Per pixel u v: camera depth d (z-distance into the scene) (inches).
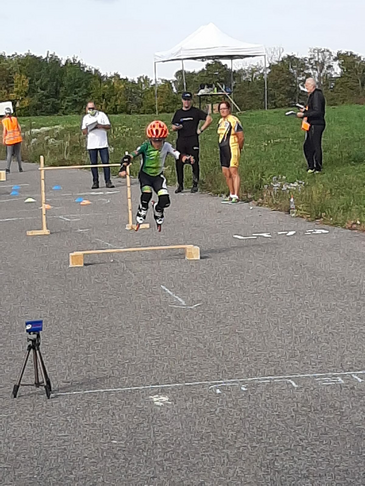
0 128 1550.2
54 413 192.4
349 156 777.6
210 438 174.2
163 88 2979.8
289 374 213.6
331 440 171.3
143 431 179.5
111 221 509.0
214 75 2822.3
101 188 711.1
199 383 209.0
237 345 240.8
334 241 409.7
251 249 396.2
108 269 360.2
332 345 237.9
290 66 2851.9
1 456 169.6
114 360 230.8
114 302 299.4
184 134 631.8
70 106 3304.6
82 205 596.4
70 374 220.2
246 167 732.7
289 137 1112.8
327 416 184.4
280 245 404.2
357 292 302.5
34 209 584.4
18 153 926.4
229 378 212.1
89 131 699.4
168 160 855.1
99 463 164.2
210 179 669.3
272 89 2800.2
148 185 383.9
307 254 378.3
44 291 321.7
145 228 471.2
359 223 451.2
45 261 384.8
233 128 563.2
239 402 194.9
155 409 192.2
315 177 644.1
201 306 289.3
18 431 182.4
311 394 198.7
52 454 169.6
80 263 369.7
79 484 155.7
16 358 236.5
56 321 275.7
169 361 227.9
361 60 2908.5
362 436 173.0
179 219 504.7
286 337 247.4
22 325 273.0
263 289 311.7
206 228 466.6
